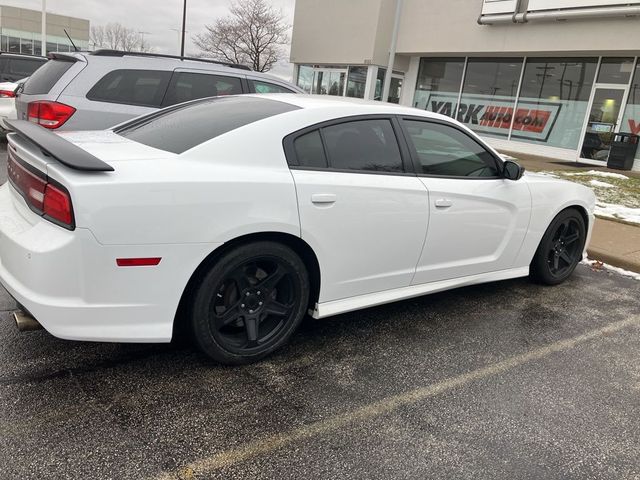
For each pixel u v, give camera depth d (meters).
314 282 3.28
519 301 4.52
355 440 2.51
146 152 2.88
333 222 3.13
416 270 3.72
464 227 3.88
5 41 57.00
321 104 3.36
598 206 8.67
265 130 3.01
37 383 2.76
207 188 2.69
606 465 2.46
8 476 2.12
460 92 18.38
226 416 2.62
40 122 5.79
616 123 14.45
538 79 16.14
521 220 4.31
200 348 2.92
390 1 18.64
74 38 60.53
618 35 13.23
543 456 2.49
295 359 3.24
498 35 15.85
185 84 6.34
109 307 2.57
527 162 14.20
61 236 2.45
